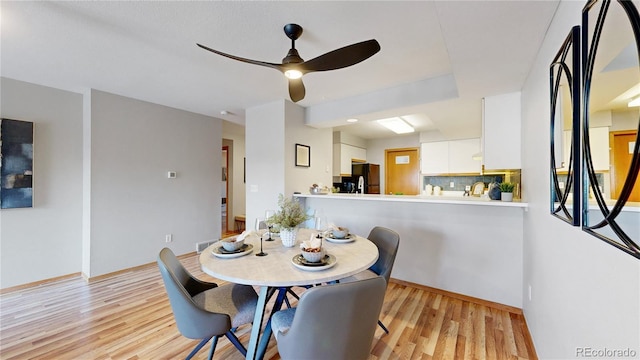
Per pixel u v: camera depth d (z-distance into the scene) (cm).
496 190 259
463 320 230
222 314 147
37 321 229
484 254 258
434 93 286
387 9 171
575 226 105
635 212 64
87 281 317
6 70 266
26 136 291
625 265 72
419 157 610
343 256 174
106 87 315
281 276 140
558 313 131
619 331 75
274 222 192
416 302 263
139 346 196
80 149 333
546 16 138
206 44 216
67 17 179
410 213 300
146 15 177
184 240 419
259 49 223
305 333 114
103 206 330
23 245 294
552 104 136
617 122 71
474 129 437
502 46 168
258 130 390
